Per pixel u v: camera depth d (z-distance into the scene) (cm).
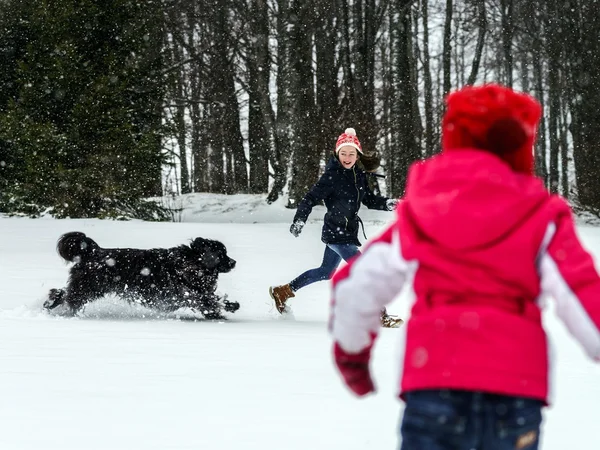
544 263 340
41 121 3934
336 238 1338
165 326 1235
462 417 330
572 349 1055
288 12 4428
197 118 6744
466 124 376
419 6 6762
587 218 4400
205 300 1370
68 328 1160
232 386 756
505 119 372
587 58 5003
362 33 5725
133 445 551
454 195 352
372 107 4959
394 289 363
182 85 6034
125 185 3934
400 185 5038
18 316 1341
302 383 779
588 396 752
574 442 589
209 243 1381
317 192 1330
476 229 343
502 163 364
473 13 6231
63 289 1377
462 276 344
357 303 357
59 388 729
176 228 3130
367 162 1357
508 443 331
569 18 5194
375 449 554
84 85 3934
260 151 6184
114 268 1370
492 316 337
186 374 812
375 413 659
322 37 5603
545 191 361
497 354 331
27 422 608
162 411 651
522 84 7462
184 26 5941
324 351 998
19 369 818
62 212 3822
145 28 4153
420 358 340
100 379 775
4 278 1784
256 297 1673
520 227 344
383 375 841
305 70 4516
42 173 3856
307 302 1634
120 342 1027
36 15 3956
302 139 4466
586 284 326
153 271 1373
